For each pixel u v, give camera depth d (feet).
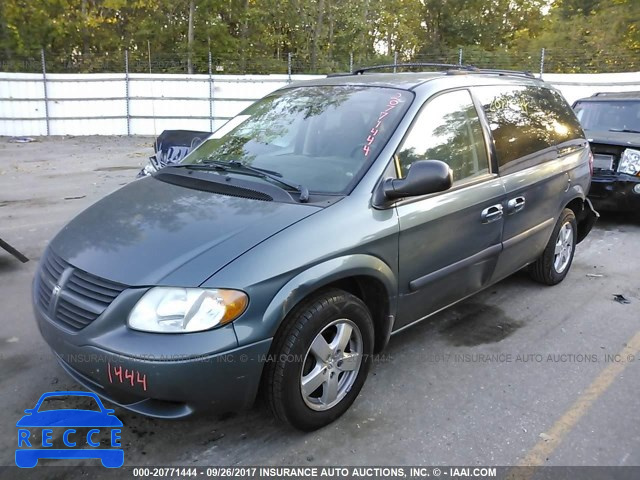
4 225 23.70
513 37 132.46
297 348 8.71
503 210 12.73
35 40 88.74
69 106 69.92
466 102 12.57
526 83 15.34
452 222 11.25
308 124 11.95
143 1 94.12
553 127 15.62
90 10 96.43
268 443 9.43
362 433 9.68
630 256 20.18
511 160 13.33
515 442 9.48
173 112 72.38
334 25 103.55
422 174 9.54
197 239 8.75
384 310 10.37
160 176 11.87
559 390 11.09
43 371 11.58
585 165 16.78
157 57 84.58
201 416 8.38
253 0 102.73
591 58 72.08
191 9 93.15
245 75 72.74
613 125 26.99
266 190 10.05
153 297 8.02
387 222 9.90
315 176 10.47
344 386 9.94
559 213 15.57
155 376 7.84
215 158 12.26
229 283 8.05
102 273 8.53
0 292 15.88
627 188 22.85
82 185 34.65
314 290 8.82
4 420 9.93
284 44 105.70
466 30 127.75
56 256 9.61
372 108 11.48
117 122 71.82
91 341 8.25
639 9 95.76
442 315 14.64
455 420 10.07
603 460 9.06
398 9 113.19
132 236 9.18
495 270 13.28
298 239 8.74
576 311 15.01
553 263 16.26
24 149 56.54
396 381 11.35
